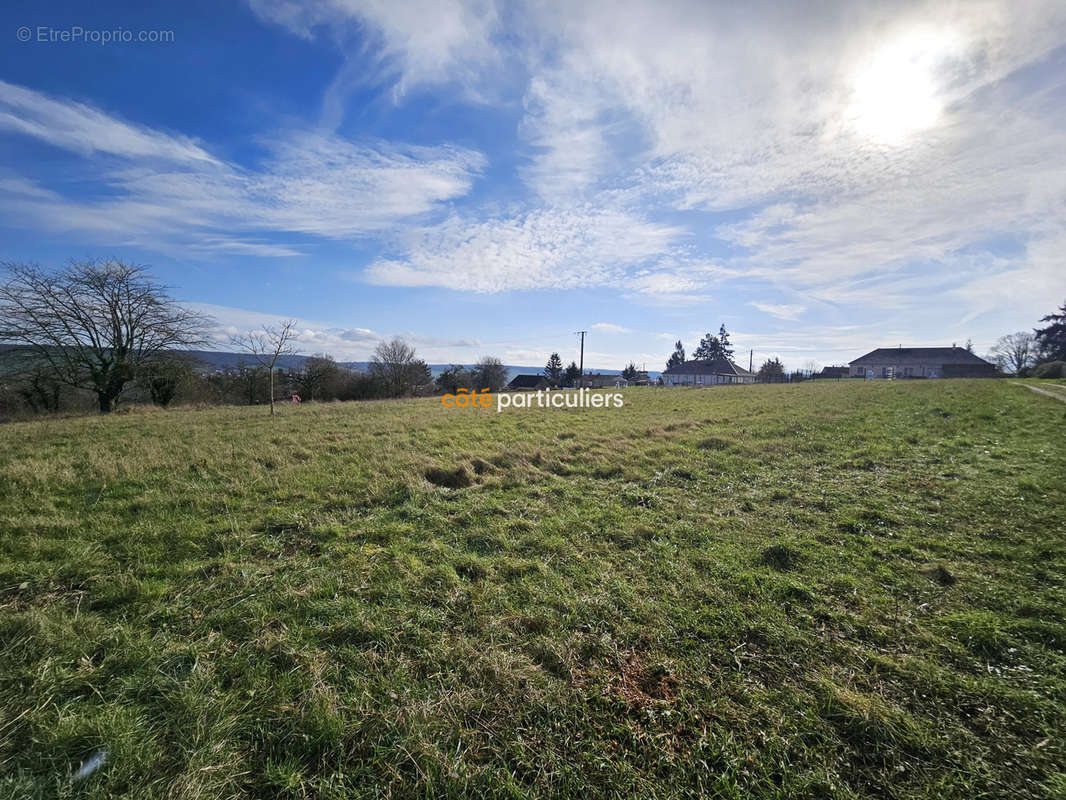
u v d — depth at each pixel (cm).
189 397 2731
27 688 228
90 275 2164
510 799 181
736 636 281
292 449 841
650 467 717
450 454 815
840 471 683
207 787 181
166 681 235
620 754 199
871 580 352
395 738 205
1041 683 238
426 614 301
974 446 809
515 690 234
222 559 386
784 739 206
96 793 176
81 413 1975
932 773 190
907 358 6134
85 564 369
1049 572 354
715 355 8019
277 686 235
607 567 377
